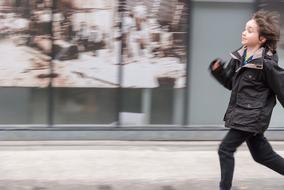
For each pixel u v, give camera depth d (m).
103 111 9.88
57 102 9.76
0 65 9.54
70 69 9.69
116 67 9.75
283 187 7.34
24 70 9.60
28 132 9.64
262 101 6.14
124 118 9.91
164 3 9.70
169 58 9.84
